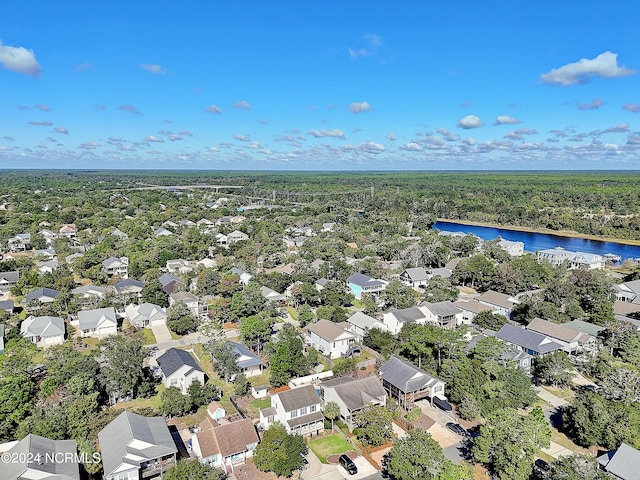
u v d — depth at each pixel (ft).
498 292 311.27
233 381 196.75
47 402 156.15
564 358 195.62
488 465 142.82
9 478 118.62
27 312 265.54
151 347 234.58
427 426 164.86
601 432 147.95
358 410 164.86
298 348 207.92
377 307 280.31
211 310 275.80
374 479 137.39
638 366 204.64
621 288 308.40
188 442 154.10
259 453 137.08
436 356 202.80
